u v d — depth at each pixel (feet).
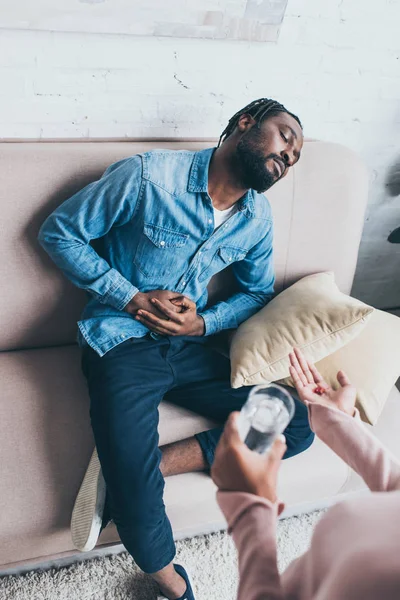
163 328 4.19
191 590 4.00
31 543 3.68
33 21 4.02
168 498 3.87
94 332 4.16
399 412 4.65
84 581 4.15
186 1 4.25
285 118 3.88
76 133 4.80
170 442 4.15
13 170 4.06
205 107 5.00
